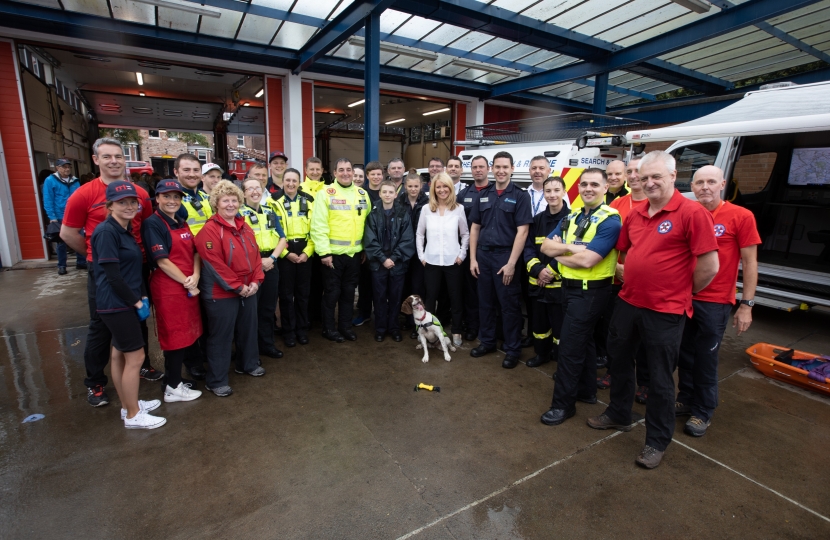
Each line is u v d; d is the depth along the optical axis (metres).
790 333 4.78
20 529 2.00
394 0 5.85
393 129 18.36
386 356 4.07
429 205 4.12
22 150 7.40
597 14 6.67
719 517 2.13
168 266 2.87
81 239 2.96
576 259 2.65
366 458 2.56
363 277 4.89
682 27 6.94
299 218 4.10
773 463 2.57
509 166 3.65
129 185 2.61
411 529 2.04
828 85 4.48
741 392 3.44
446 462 2.53
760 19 5.93
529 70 9.77
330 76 10.03
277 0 6.44
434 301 4.26
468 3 6.49
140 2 6.38
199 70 9.95
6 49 7.05
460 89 11.49
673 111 11.54
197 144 40.81
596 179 2.71
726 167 5.23
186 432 2.80
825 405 3.25
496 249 3.79
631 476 2.43
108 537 1.96
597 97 8.74
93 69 10.48
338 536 1.99
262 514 2.12
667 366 2.43
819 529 2.07
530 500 2.23
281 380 3.56
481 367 3.86
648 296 2.42
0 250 7.22
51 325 4.70
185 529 2.02
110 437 2.73
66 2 6.46
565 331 2.88
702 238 2.25
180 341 3.03
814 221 5.99
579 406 3.22
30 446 2.62
